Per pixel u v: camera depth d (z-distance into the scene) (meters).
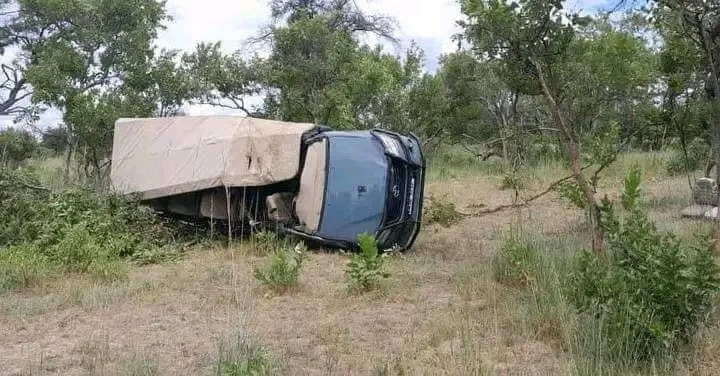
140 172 11.47
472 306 7.18
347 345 6.12
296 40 18.55
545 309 6.46
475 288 7.74
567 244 8.68
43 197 11.01
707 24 8.80
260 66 18.23
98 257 8.90
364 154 10.13
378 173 10.03
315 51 18.94
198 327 6.68
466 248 10.47
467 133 22.91
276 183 10.66
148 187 11.22
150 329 6.64
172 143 11.26
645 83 15.46
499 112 21.88
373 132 10.51
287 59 18.59
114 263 8.86
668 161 17.33
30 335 6.52
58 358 5.83
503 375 5.32
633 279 5.60
